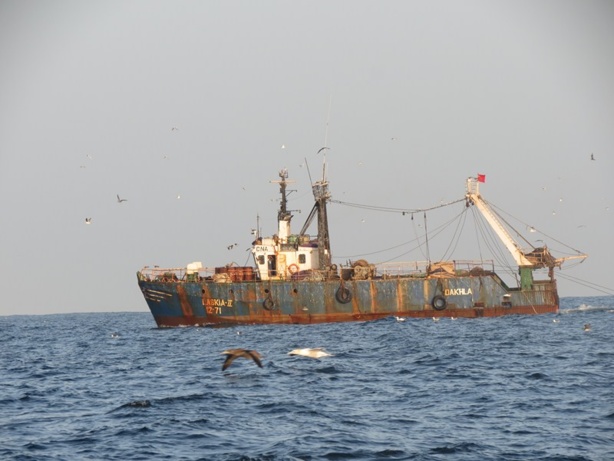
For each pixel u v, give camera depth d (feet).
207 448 203.21
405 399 268.00
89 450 204.33
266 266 630.74
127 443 209.97
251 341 498.28
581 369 334.03
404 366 355.36
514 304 654.94
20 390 317.83
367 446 202.08
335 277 632.79
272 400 267.18
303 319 612.29
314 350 329.31
